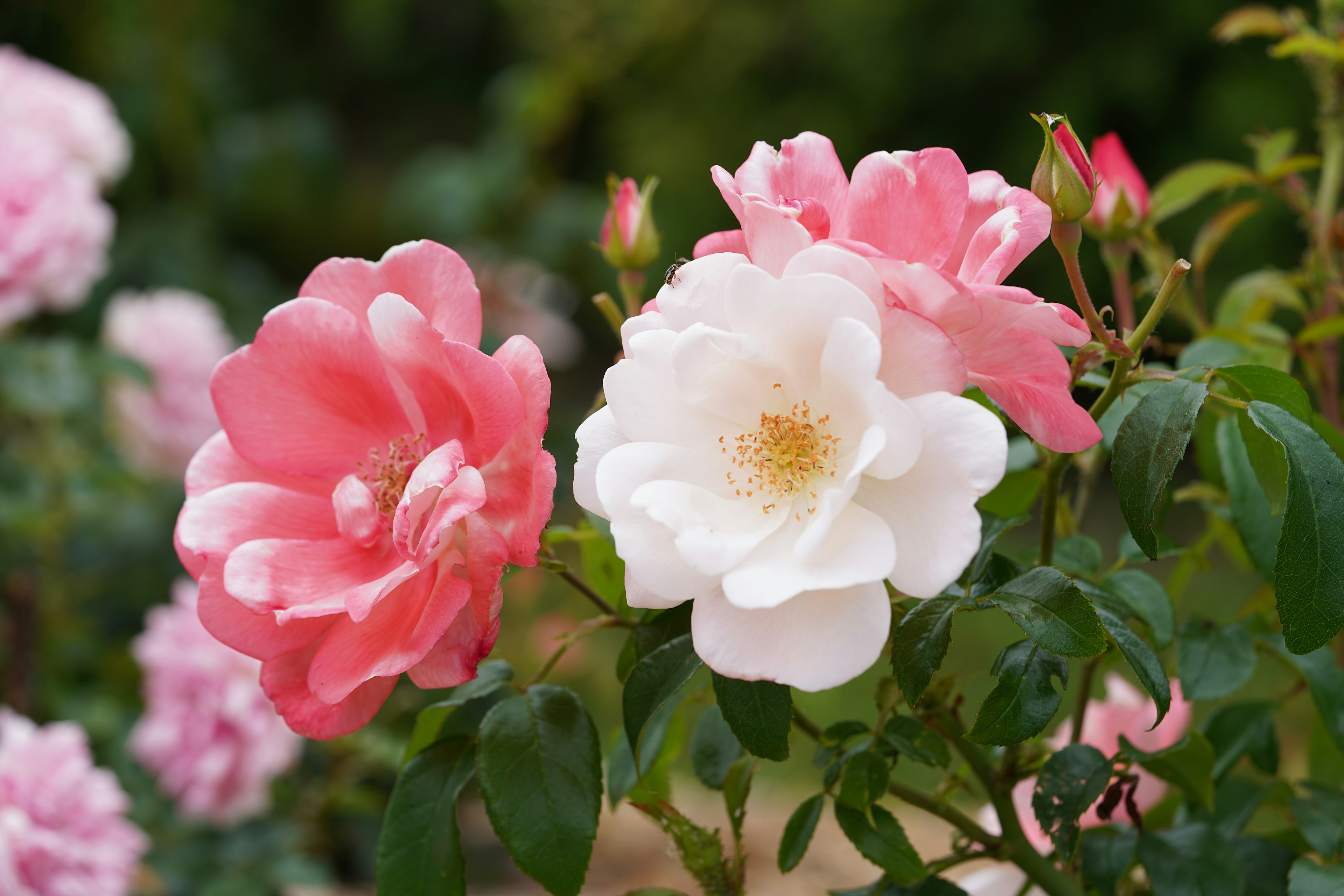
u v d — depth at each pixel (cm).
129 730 110
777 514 48
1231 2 270
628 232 57
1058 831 52
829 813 119
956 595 49
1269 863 58
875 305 46
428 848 51
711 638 46
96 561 134
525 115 184
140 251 175
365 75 396
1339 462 48
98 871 78
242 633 50
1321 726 64
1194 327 67
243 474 52
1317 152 264
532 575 143
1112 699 62
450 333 50
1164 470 48
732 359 47
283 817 109
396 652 48
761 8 314
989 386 48
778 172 49
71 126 111
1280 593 48
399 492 51
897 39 300
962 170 48
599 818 51
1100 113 290
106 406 124
